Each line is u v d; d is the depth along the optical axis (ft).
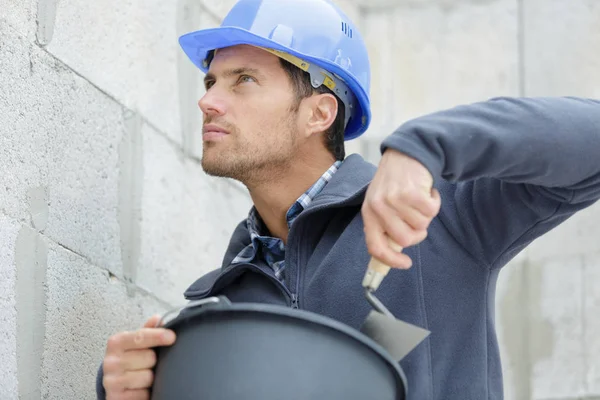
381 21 13.64
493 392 6.27
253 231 7.11
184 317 5.24
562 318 12.50
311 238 6.64
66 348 7.20
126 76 8.39
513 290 12.63
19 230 6.75
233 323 5.10
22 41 6.94
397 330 5.31
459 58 13.32
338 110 7.38
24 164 6.86
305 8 7.31
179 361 5.24
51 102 7.23
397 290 6.20
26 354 6.72
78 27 7.68
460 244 6.37
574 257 12.62
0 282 6.50
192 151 9.48
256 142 6.96
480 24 13.34
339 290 6.25
